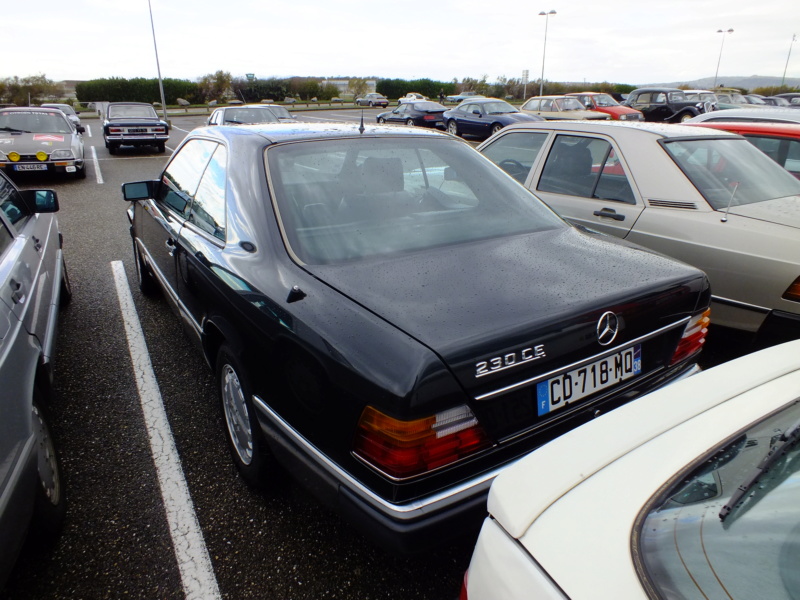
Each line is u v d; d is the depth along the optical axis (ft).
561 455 3.88
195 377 11.09
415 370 4.76
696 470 3.50
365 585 6.38
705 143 12.56
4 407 5.62
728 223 10.56
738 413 4.05
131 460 8.60
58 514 6.93
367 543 6.98
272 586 6.36
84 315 14.12
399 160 8.33
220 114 50.72
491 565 3.42
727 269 10.48
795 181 12.65
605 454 3.82
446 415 4.92
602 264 6.83
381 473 4.94
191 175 9.78
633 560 2.99
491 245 7.21
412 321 5.29
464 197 8.27
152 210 11.61
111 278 16.98
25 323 7.38
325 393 5.38
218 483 8.08
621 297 6.03
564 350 5.54
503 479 3.80
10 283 7.51
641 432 3.99
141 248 13.57
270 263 6.64
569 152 13.58
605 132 12.88
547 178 13.88
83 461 8.55
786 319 9.86
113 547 6.90
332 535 7.09
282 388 6.05
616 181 12.41
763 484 3.23
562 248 7.29
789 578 2.73
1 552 4.95
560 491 3.57
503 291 5.92
